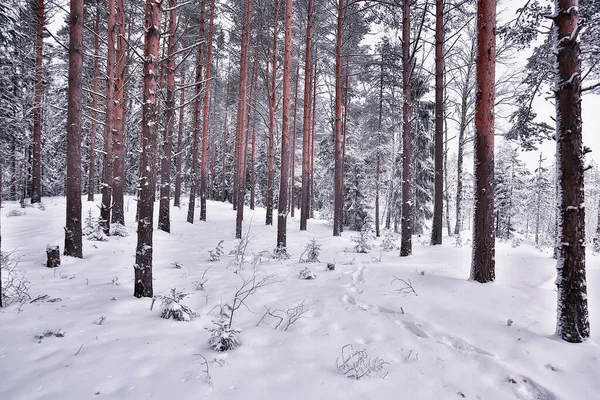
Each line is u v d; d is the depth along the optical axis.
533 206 39.06
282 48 20.88
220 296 6.00
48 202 22.80
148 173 5.82
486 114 6.33
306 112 17.19
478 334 4.49
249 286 6.59
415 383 3.47
